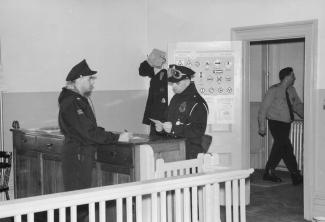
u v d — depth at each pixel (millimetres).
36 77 5457
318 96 5113
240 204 2896
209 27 5871
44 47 5516
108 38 6145
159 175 3158
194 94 5047
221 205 5230
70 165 3973
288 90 6828
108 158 4141
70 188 3971
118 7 6242
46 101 5547
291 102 6840
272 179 7043
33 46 5422
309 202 5137
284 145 6777
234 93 5602
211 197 2748
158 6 6367
